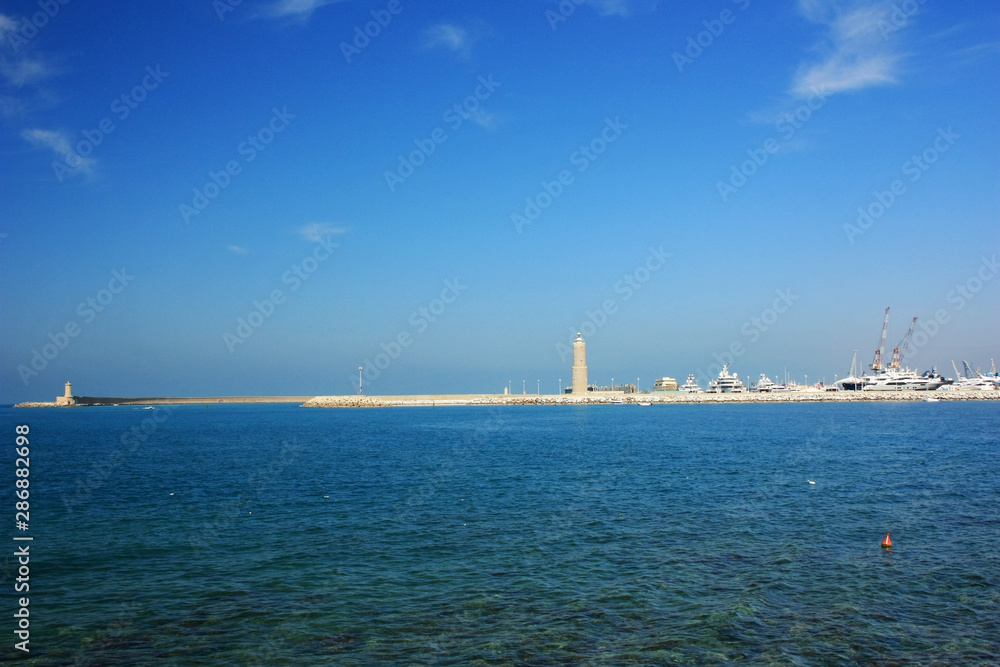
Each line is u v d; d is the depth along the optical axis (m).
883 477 49.44
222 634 20.36
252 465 61.94
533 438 93.00
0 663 18.42
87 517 37.16
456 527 33.78
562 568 26.50
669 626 20.66
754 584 24.36
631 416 158.38
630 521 34.72
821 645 19.30
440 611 22.08
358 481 50.34
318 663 18.41
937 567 26.25
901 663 18.23
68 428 133.88
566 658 18.59
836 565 26.55
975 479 48.12
